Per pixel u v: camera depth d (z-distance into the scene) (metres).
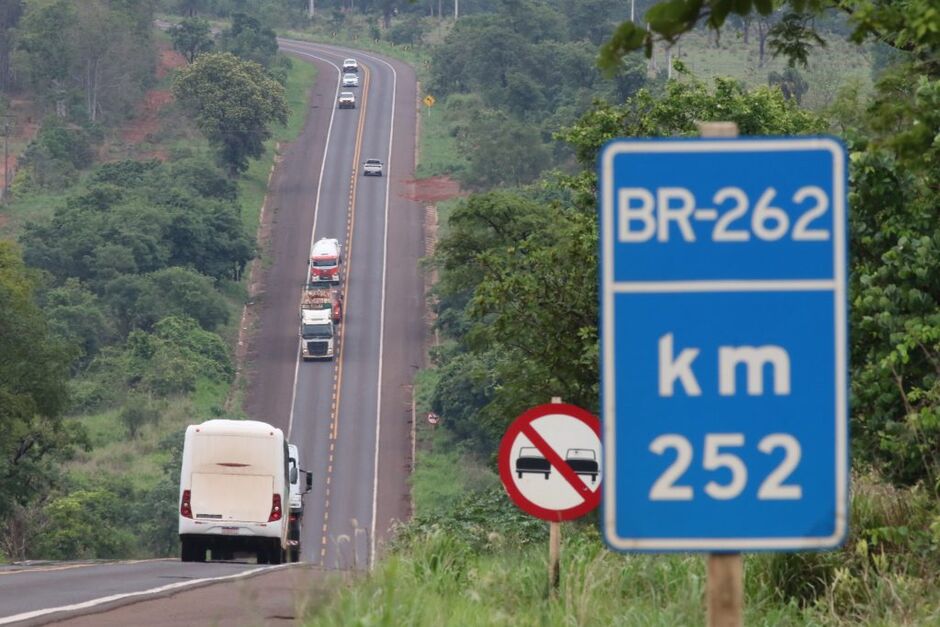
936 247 50.47
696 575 37.94
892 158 51.62
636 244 13.44
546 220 147.25
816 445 13.39
